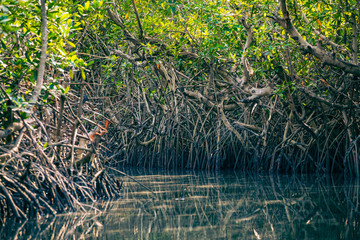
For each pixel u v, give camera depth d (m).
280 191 9.13
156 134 16.45
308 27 10.05
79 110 8.00
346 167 12.74
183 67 13.79
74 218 6.40
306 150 13.77
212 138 16.19
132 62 12.23
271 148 14.55
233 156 16.06
